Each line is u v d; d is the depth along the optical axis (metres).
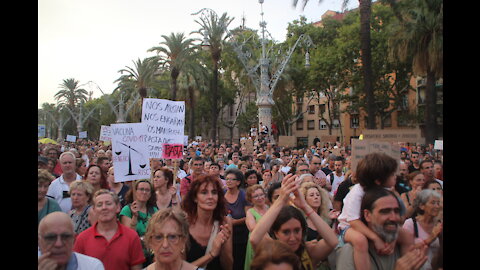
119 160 5.16
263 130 23.45
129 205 4.44
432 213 2.97
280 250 2.21
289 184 3.00
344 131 44.72
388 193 2.70
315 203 3.93
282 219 2.90
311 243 3.21
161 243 2.75
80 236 3.41
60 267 2.60
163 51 30.12
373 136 3.89
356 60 32.03
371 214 2.68
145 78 32.66
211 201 3.43
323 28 36.53
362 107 33.38
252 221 3.88
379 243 2.64
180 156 6.04
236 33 29.81
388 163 2.84
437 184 4.13
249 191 4.23
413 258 2.64
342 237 3.12
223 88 45.75
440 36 16.30
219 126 61.81
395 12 18.58
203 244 3.43
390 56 20.34
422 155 11.09
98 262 2.79
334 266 3.14
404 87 30.94
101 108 62.94
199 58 31.52
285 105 42.66
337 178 7.43
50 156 8.11
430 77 16.88
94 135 75.44
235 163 10.52
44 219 2.59
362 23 14.55
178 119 6.10
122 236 3.41
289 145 19.88
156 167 6.48
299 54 37.16
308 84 35.69
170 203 5.22
